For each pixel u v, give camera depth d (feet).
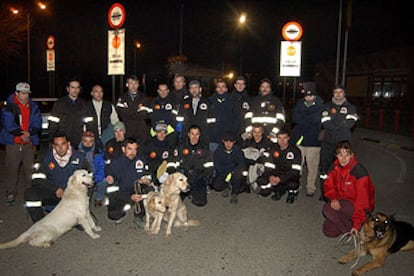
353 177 16.96
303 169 33.68
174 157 22.72
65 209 16.31
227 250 15.97
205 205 22.22
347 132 23.12
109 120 24.02
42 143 37.60
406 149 45.73
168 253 15.57
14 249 15.65
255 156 24.16
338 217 17.22
